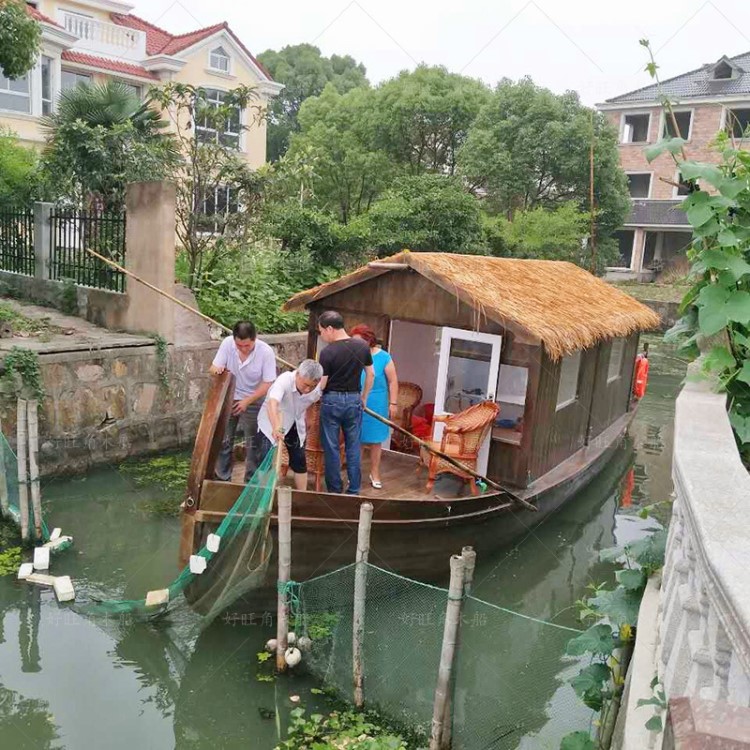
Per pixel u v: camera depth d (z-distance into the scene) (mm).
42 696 5082
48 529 7613
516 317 6840
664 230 29906
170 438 10250
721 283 3430
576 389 9148
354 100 26406
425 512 6207
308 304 8500
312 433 6566
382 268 7617
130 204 10070
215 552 5363
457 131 25016
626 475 11172
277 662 5309
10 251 12352
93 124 13836
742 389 3549
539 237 20719
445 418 7332
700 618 2191
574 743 3746
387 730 4727
